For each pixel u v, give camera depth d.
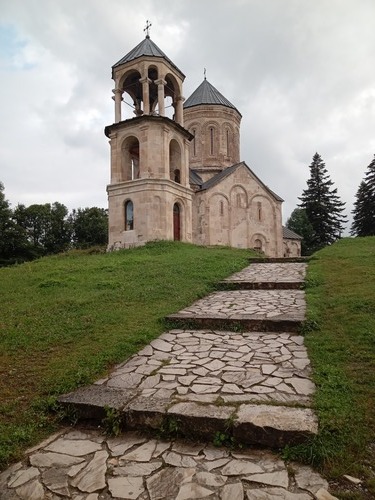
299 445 3.32
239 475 3.09
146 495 2.90
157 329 7.02
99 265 14.85
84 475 3.19
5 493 3.02
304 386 4.39
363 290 8.08
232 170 31.09
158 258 15.79
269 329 6.83
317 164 56.50
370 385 4.22
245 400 4.07
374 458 3.14
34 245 49.59
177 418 3.79
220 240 29.80
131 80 25.16
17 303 9.61
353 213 54.09
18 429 3.88
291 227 55.16
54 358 5.73
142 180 22.16
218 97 34.72
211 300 9.26
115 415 3.97
